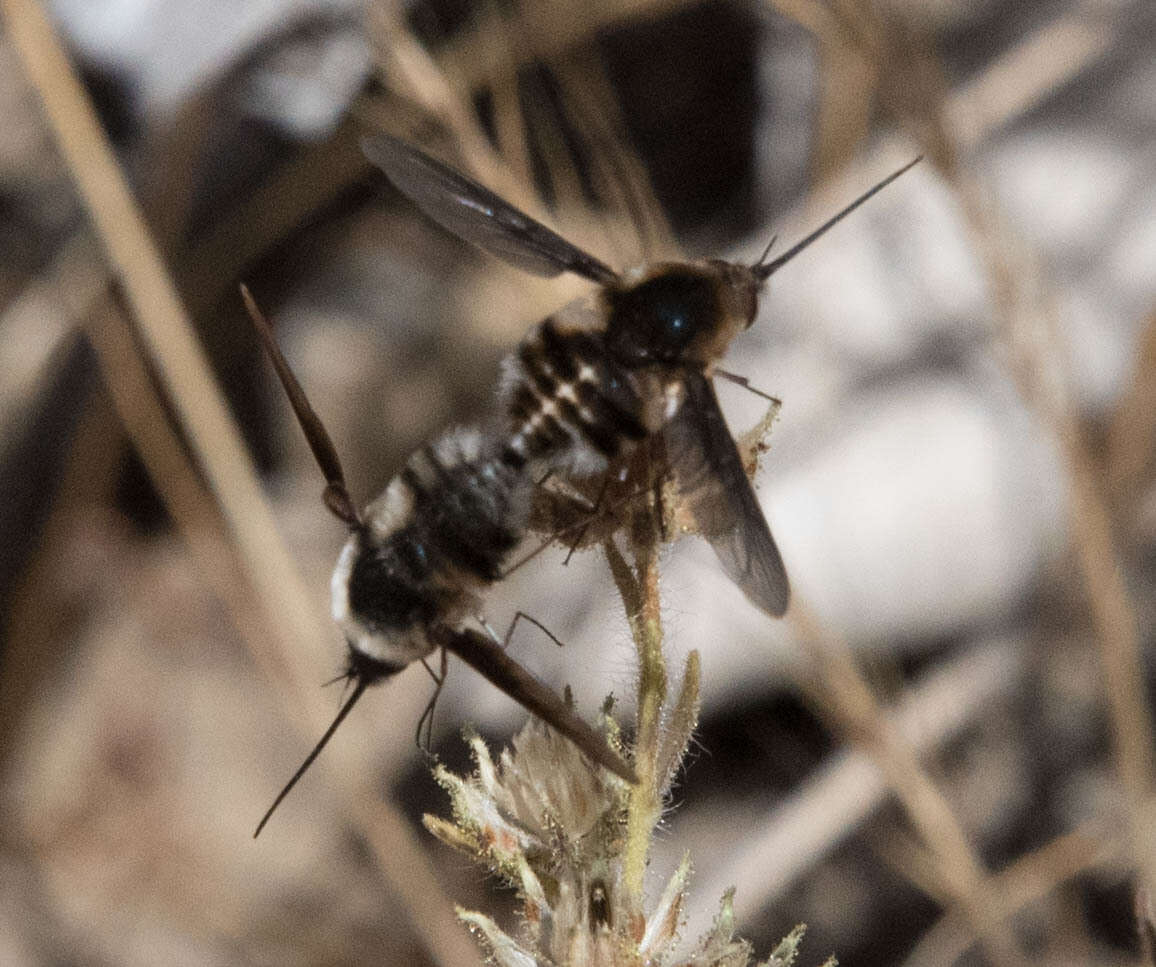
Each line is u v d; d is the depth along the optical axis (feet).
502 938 0.48
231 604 0.69
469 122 0.60
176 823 0.76
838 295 0.72
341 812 0.75
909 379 0.69
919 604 0.68
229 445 0.63
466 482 0.50
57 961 0.72
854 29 0.61
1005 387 0.68
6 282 0.88
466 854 0.49
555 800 0.48
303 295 0.92
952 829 0.61
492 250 0.54
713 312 0.52
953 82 0.76
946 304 0.70
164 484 0.73
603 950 0.48
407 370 0.90
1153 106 0.73
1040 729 0.69
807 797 0.65
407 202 0.90
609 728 0.49
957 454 0.67
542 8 0.62
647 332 0.51
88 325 0.76
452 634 0.48
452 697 0.68
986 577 0.67
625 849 0.48
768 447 0.51
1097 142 0.73
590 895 0.48
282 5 0.68
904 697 0.68
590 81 0.63
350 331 0.91
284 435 0.90
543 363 0.51
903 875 0.68
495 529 0.50
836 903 0.68
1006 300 0.62
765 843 0.65
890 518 0.67
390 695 0.76
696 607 0.65
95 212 0.62
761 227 0.86
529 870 0.48
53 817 0.76
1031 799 0.68
